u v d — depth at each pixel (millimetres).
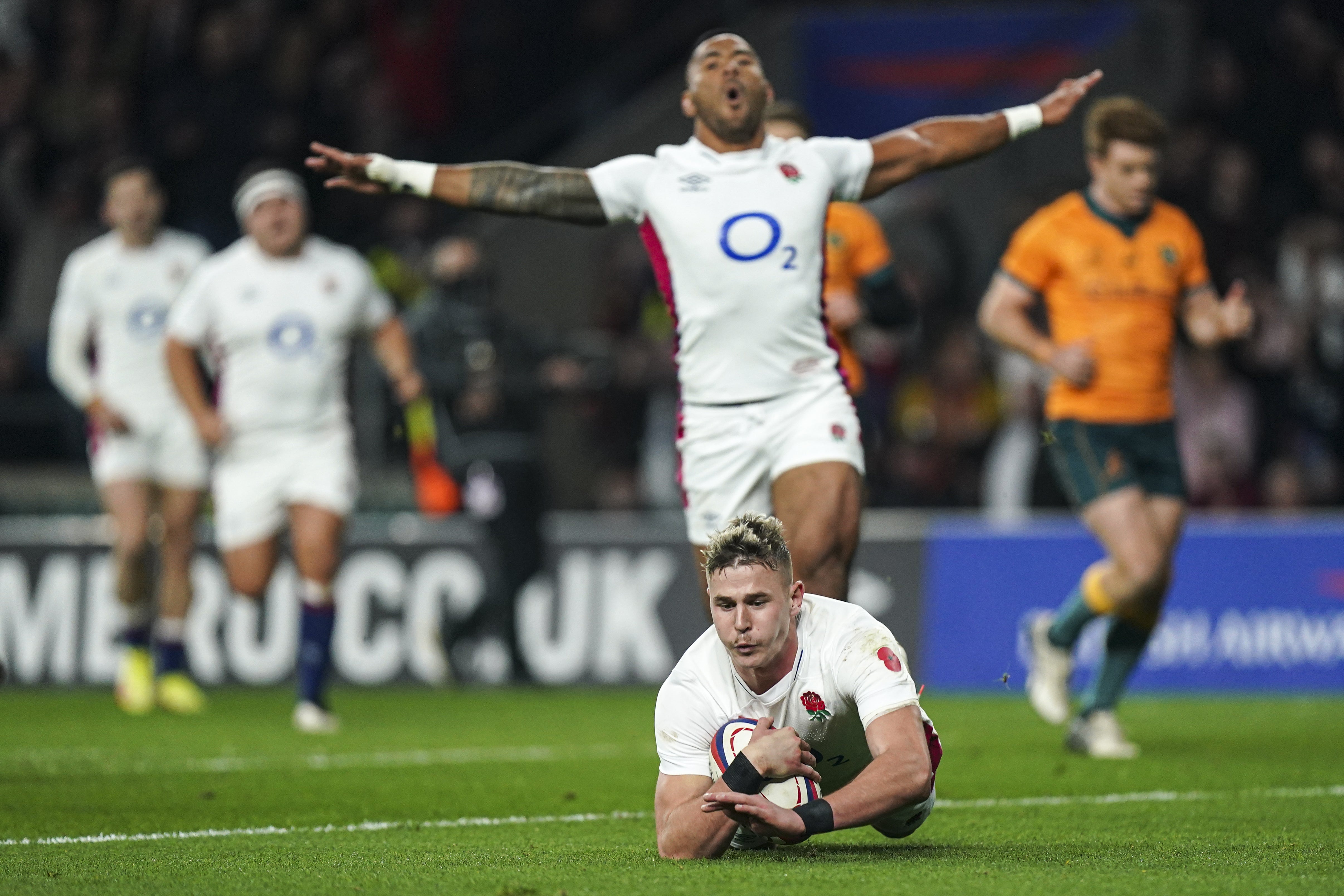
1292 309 52500
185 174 57781
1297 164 58156
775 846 18047
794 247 21906
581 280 57125
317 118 58562
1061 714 30938
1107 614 29250
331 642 34094
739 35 60094
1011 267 29453
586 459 54312
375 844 19172
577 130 59812
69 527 45844
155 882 16438
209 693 42438
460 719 35938
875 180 22531
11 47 65000
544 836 19812
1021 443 46812
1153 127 28562
